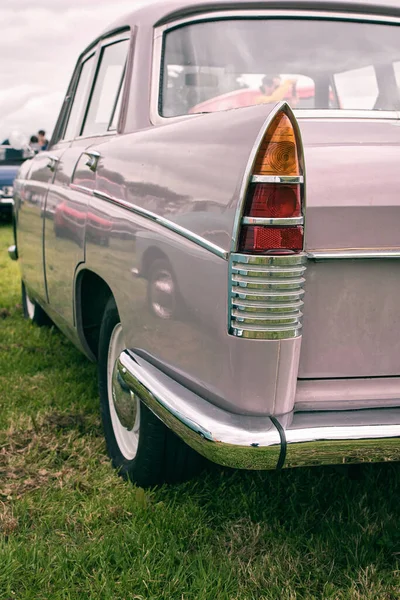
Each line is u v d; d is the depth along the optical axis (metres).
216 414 1.88
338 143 2.02
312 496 2.57
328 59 2.71
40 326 5.18
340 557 2.24
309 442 1.80
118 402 2.54
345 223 1.87
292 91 2.66
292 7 2.78
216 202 1.88
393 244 1.91
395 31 2.87
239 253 1.79
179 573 2.12
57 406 3.52
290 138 1.76
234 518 2.48
